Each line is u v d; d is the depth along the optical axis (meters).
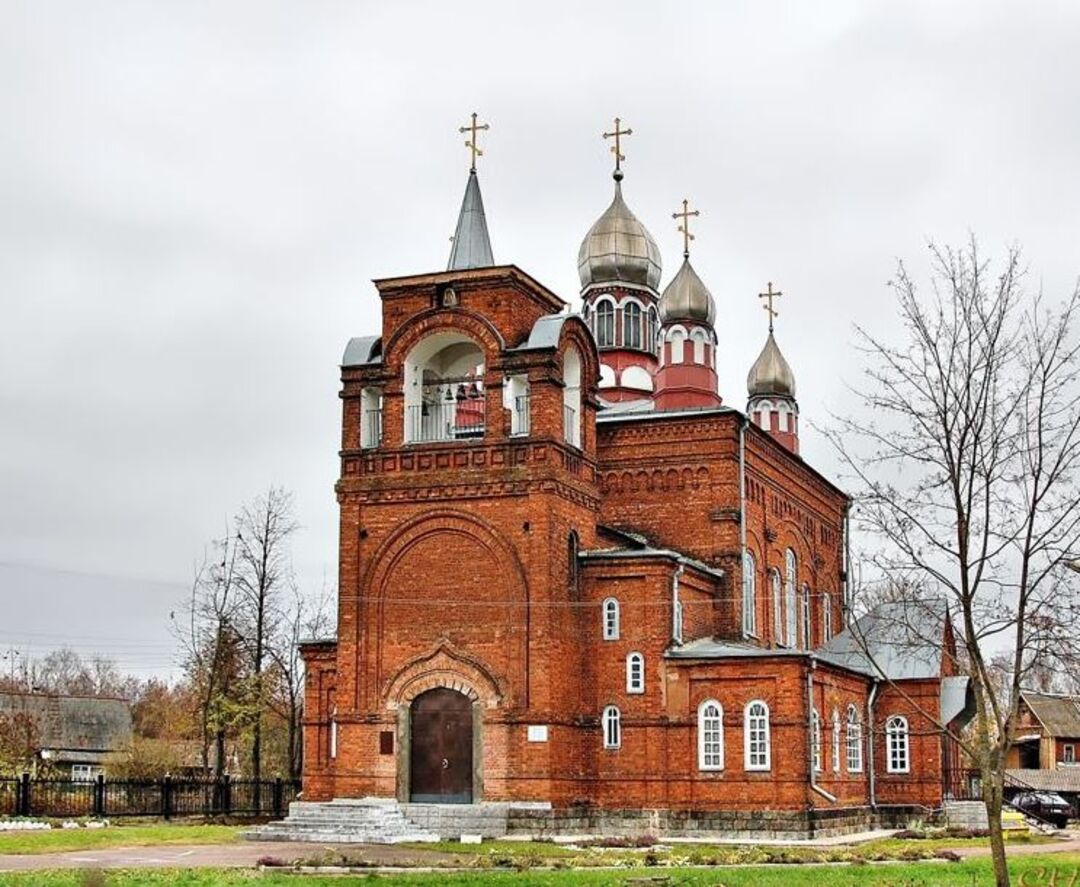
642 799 55.38
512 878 35.41
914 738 65.38
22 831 50.97
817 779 56.16
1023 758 106.44
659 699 55.81
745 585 65.81
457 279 57.47
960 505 24.27
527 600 54.72
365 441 58.44
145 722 124.38
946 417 24.58
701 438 64.38
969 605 23.95
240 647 81.06
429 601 56.25
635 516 64.88
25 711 96.50
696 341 71.38
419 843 49.69
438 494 56.56
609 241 78.25
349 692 56.75
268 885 33.09
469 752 54.88
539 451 55.47
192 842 49.03
